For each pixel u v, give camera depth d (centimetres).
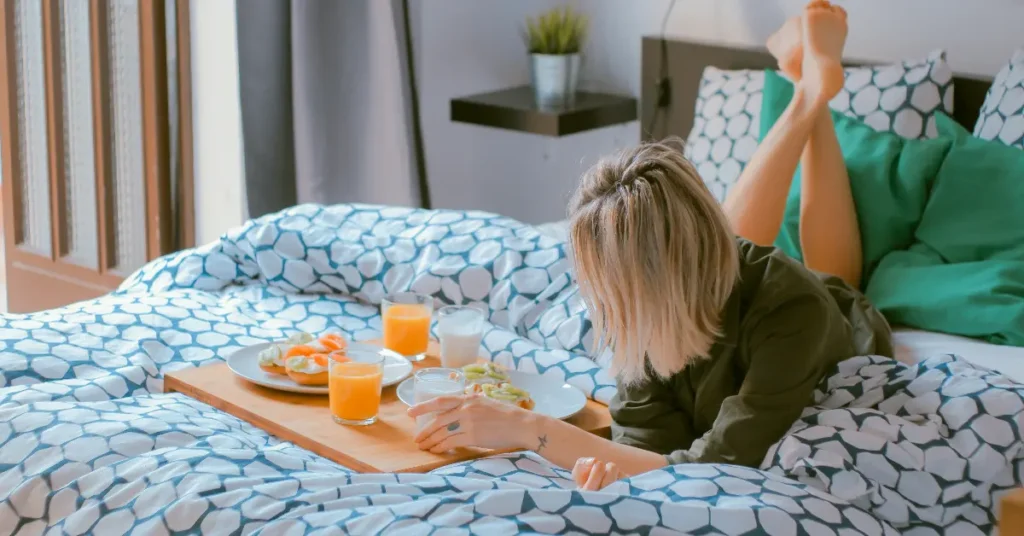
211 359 219
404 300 217
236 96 336
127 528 150
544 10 384
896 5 301
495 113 351
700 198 160
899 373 179
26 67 355
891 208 254
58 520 158
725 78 310
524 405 182
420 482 154
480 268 243
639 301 157
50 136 348
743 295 172
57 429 172
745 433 165
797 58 255
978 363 212
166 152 344
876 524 153
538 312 236
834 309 180
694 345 162
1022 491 99
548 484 160
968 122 276
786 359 167
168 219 348
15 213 363
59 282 362
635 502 145
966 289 228
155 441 170
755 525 144
